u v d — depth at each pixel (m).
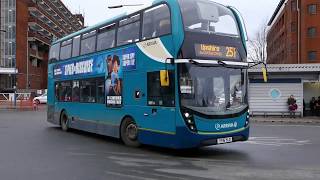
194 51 11.62
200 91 11.58
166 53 11.90
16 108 46.12
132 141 13.90
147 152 12.83
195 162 10.99
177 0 11.74
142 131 13.13
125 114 14.03
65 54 19.44
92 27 16.70
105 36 15.55
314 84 33.44
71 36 18.84
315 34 66.12
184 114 11.35
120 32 14.48
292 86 31.67
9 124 23.73
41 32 92.69
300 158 11.60
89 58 16.80
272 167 10.21
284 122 27.16
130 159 11.55
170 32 11.77
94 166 10.50
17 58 79.56
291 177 9.04
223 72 12.04
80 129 17.72
